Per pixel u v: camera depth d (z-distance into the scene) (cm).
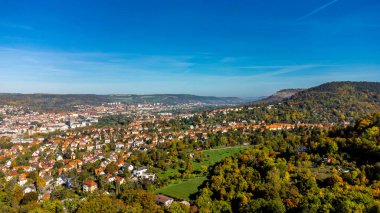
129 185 18500
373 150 14988
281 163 15450
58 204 14738
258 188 13425
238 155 19262
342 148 16925
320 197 11044
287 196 12275
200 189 15838
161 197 16188
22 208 14762
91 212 13125
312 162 16275
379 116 19975
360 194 10681
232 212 12556
